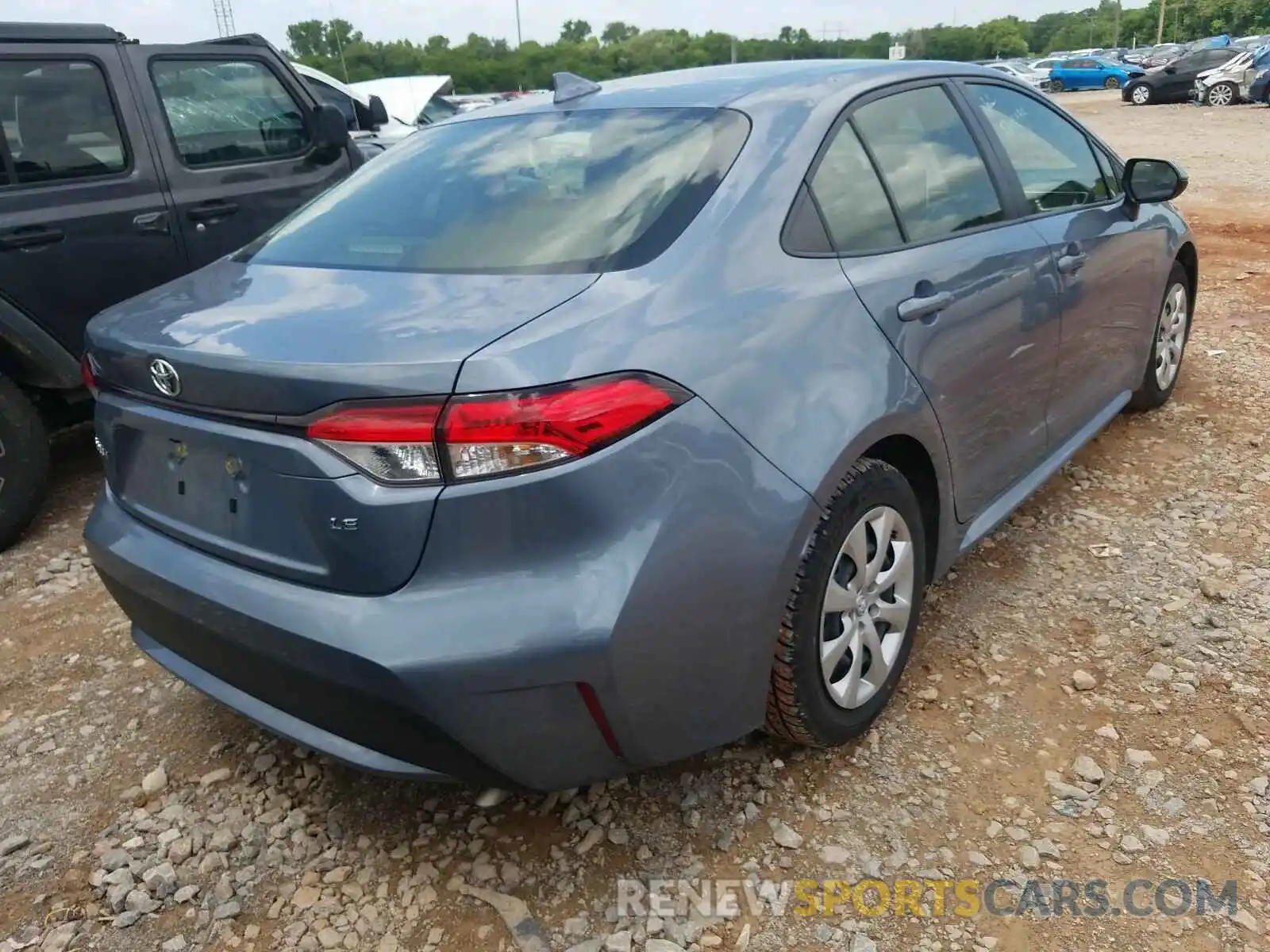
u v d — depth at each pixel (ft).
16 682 10.46
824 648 7.86
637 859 7.66
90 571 13.00
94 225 14.51
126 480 8.07
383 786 8.65
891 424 8.02
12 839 8.20
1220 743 8.45
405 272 7.68
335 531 6.36
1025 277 10.21
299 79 18.02
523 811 8.21
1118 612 10.39
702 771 8.48
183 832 8.24
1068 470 13.87
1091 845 7.50
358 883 7.64
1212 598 10.51
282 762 9.04
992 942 6.79
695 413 6.66
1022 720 8.86
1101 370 12.66
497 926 7.18
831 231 8.25
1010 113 11.40
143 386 7.36
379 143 26.73
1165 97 89.86
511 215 8.11
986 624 10.33
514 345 6.20
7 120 13.79
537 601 6.20
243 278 8.34
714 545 6.69
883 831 7.75
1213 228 30.83
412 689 6.17
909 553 8.68
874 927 6.95
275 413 6.48
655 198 7.75
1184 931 6.77
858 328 7.95
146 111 15.35
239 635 6.88
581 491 6.17
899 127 9.50
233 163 16.53
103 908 7.53
